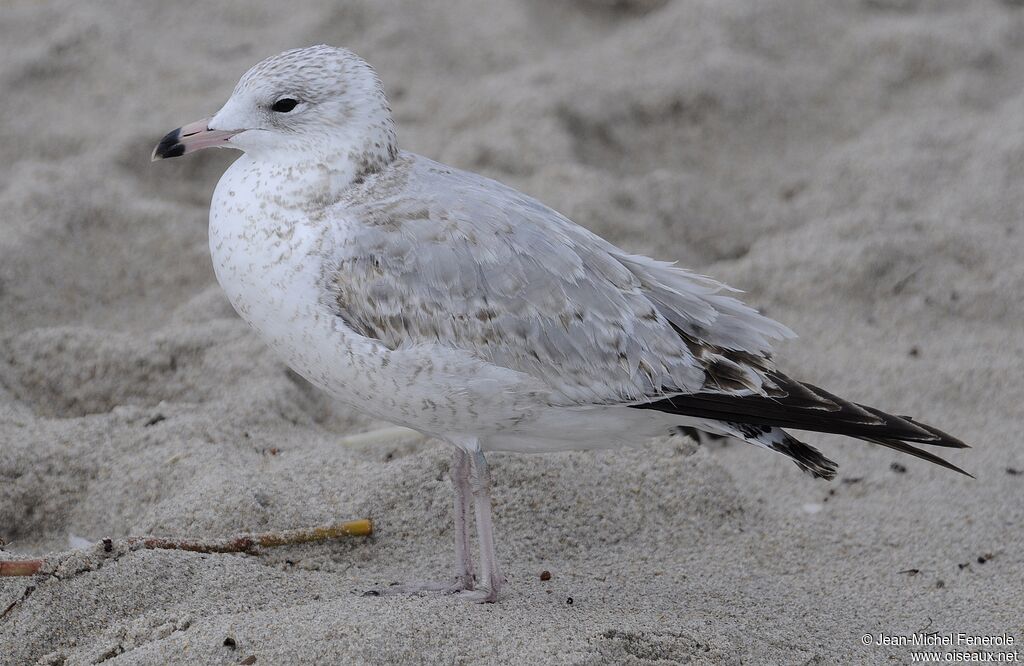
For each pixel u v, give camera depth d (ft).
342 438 35.70
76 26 55.21
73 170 47.24
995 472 35.32
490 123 52.11
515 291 26.66
